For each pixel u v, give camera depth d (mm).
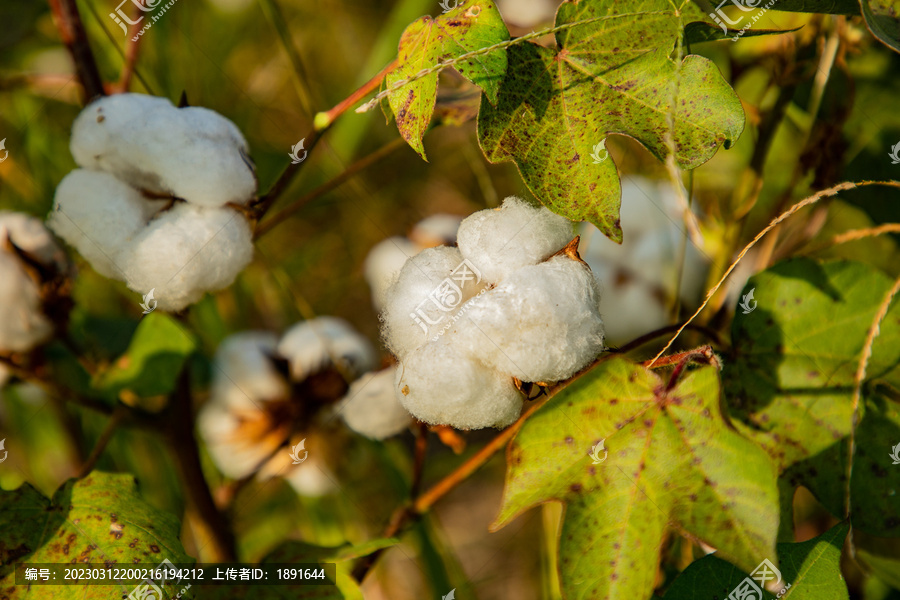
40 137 802
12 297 686
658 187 790
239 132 647
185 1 917
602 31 615
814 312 649
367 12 1100
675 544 704
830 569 603
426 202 954
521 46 615
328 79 1068
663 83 614
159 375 727
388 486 835
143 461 826
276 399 762
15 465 834
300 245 943
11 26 843
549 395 605
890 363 646
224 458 766
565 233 608
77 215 625
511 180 965
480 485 927
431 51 608
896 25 632
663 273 755
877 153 758
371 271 795
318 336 774
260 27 1027
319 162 881
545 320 584
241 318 871
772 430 646
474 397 592
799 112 812
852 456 625
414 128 610
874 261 783
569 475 602
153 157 618
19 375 710
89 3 720
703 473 596
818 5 634
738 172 832
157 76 824
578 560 600
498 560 874
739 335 652
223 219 631
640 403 600
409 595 835
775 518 585
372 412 728
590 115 615
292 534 859
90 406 727
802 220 762
